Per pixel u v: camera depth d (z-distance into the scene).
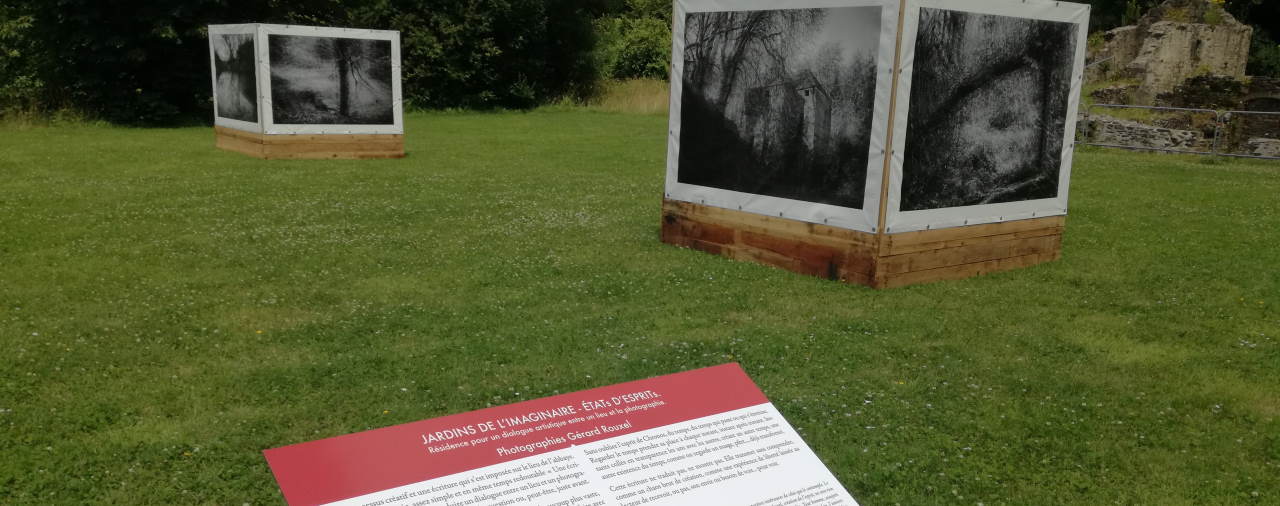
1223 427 5.18
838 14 8.05
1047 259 9.61
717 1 9.16
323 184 14.38
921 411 5.27
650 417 3.89
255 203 12.30
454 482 3.35
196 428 4.80
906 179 8.03
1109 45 34.84
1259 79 27.80
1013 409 5.34
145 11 26.02
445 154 19.72
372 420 4.95
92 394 5.26
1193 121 28.12
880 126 7.84
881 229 7.99
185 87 27.83
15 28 25.53
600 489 3.42
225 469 4.37
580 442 3.67
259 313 7.01
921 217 8.27
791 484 3.67
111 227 10.38
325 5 31.34
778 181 8.84
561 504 3.31
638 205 12.95
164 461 4.43
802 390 5.52
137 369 5.70
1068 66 9.20
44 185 13.54
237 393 5.32
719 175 9.42
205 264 8.65
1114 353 6.45
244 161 17.16
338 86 17.94
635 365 5.88
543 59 38.72
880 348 6.42
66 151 18.31
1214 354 6.49
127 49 26.27
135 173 15.26
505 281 8.17
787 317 7.16
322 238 10.03
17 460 4.38
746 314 7.23
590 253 9.47
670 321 6.95
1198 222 12.16
